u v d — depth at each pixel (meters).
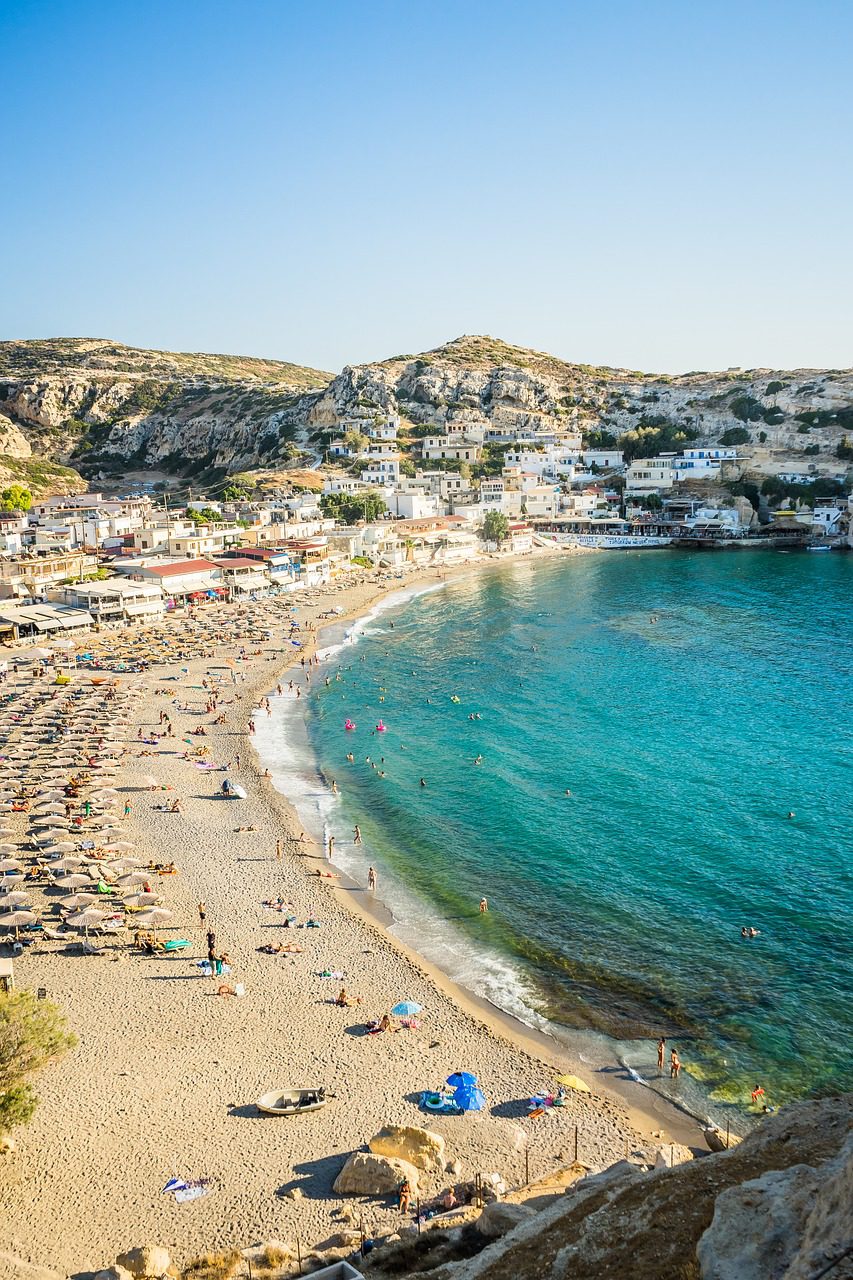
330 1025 45.66
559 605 164.00
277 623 147.50
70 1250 30.80
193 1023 45.50
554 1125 38.28
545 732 93.25
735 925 54.81
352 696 109.12
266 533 191.88
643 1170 28.72
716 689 106.44
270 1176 34.69
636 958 51.78
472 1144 36.97
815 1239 17.84
